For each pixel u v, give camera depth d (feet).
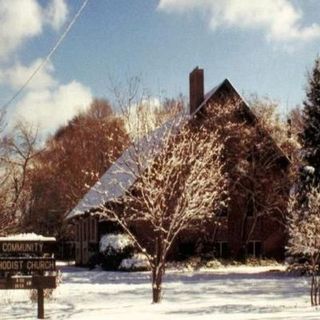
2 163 151.23
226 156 133.59
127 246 122.83
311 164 106.01
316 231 56.75
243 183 138.00
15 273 47.57
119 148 106.83
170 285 85.35
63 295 70.18
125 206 76.23
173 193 62.95
